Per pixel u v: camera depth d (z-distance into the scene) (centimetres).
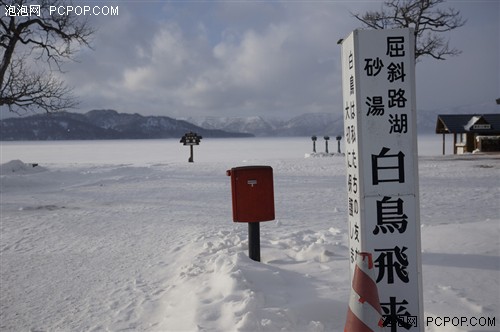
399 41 373
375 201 374
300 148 10544
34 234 971
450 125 3688
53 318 532
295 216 1084
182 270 639
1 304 580
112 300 573
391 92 373
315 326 414
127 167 2711
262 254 679
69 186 1911
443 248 623
